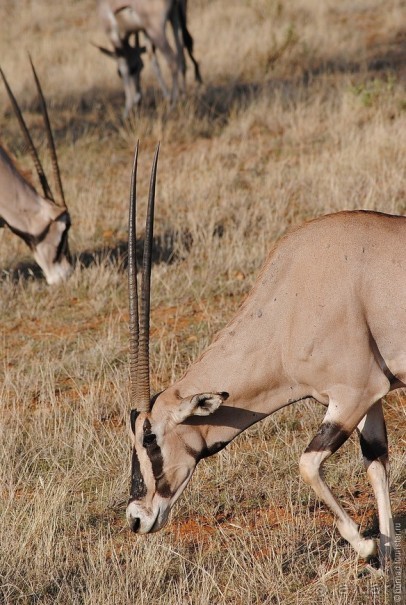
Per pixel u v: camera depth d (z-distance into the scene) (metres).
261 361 9.25
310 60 32.81
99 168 25.34
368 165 21.67
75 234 20.91
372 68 31.67
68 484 11.54
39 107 31.03
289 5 39.56
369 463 9.69
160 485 9.04
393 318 9.10
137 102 29.08
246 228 19.70
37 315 17.22
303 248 9.29
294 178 22.06
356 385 9.07
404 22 36.19
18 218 18.34
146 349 9.09
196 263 18.62
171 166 24.81
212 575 9.27
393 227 9.30
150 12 28.58
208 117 28.16
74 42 39.28
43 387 14.25
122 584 9.26
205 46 36.00
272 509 10.83
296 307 9.16
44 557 9.85
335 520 9.73
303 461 9.08
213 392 8.89
